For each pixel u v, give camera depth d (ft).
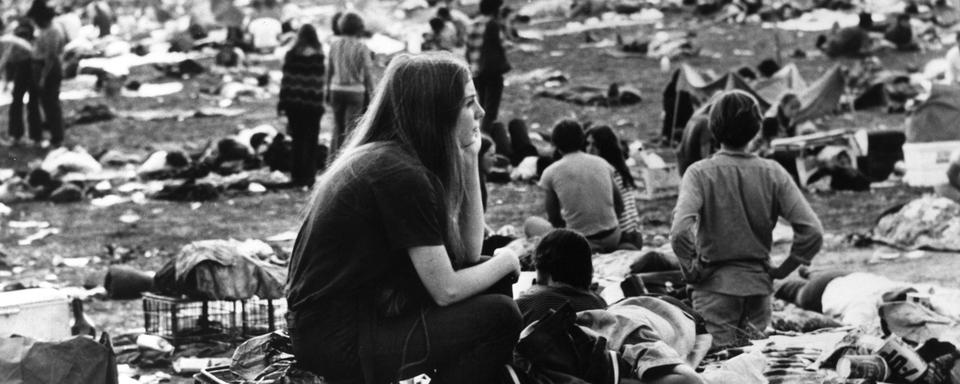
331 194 19.31
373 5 130.41
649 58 108.06
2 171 71.51
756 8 127.65
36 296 27.09
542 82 96.48
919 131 61.31
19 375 22.91
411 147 19.42
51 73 78.84
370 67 65.16
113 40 119.34
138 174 68.23
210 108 90.48
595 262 36.99
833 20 123.03
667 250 39.47
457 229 19.88
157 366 34.55
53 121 79.36
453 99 19.48
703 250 30.17
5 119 87.71
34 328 26.71
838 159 61.46
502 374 19.70
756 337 29.76
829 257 48.26
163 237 54.95
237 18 116.37
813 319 34.27
